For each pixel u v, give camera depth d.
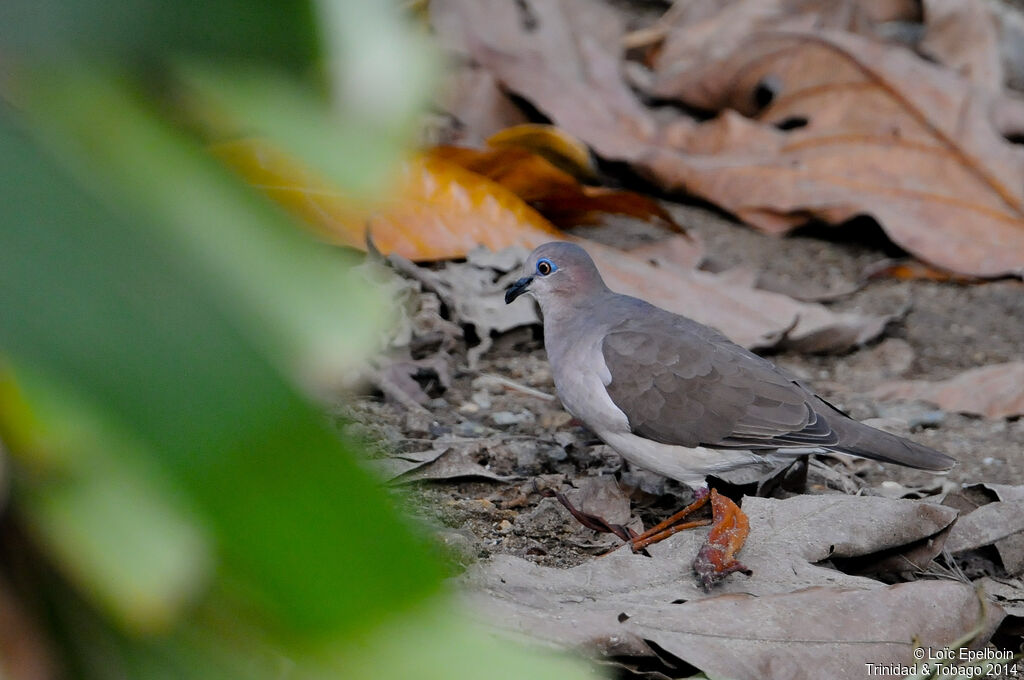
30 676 1.67
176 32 1.38
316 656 1.61
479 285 11.48
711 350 8.70
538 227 12.13
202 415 1.38
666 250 13.05
